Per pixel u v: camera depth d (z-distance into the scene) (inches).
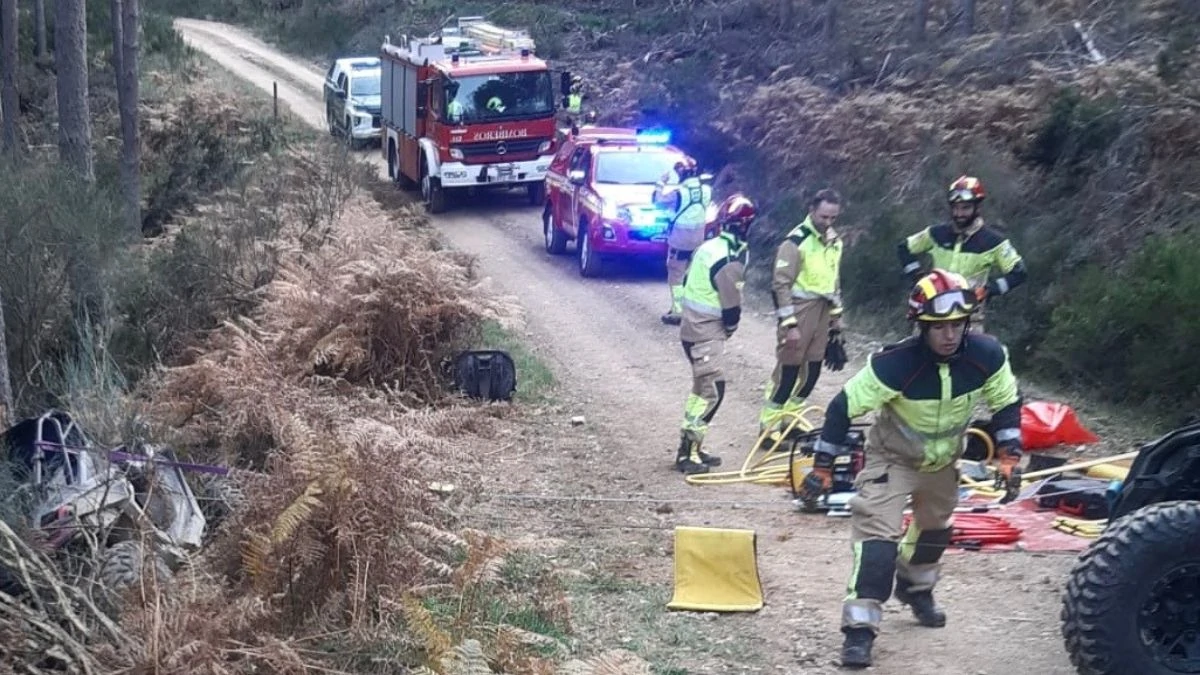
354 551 263.9
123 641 230.1
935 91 828.0
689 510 373.7
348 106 1261.1
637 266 802.8
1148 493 248.2
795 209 778.8
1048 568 310.3
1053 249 580.1
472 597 272.8
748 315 674.2
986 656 267.3
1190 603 229.1
